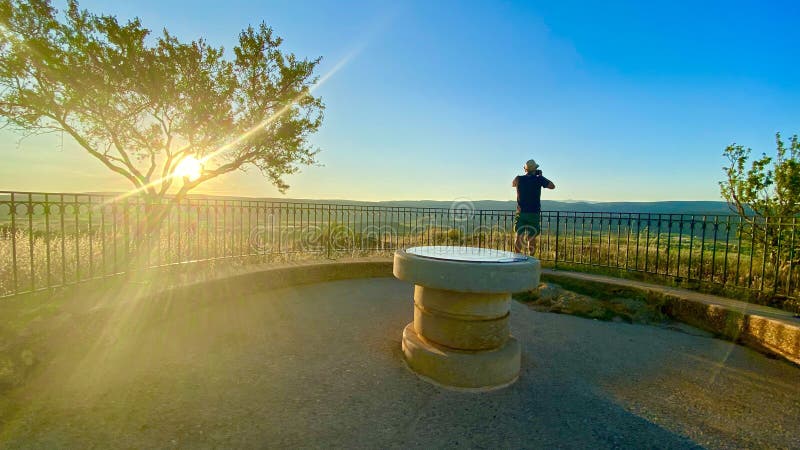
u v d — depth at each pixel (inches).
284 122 353.4
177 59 307.3
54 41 276.8
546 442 96.7
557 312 208.7
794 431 103.0
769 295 184.9
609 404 115.8
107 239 233.9
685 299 190.9
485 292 121.8
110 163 322.3
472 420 105.7
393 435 97.6
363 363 139.3
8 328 117.4
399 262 141.0
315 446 91.7
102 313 139.9
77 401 106.7
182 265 215.9
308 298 224.5
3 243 197.8
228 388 117.3
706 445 96.7
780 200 243.3
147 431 94.6
